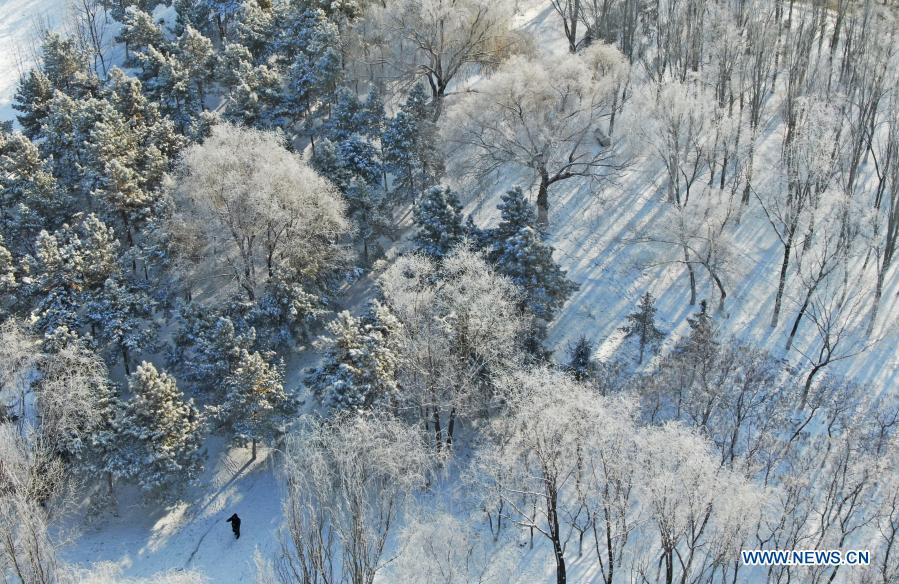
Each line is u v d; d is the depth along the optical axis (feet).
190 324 134.92
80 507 122.42
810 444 120.88
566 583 107.14
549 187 173.78
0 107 224.33
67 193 163.02
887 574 99.55
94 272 138.92
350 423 109.40
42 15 268.21
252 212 137.08
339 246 146.41
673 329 143.13
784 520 101.45
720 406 122.93
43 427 114.83
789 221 136.87
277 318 136.87
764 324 144.36
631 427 100.37
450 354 119.75
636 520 95.81
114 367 140.97
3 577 98.68
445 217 138.82
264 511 122.62
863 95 161.48
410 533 103.81
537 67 154.51
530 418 98.48
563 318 146.00
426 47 182.70
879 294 139.85
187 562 116.78
